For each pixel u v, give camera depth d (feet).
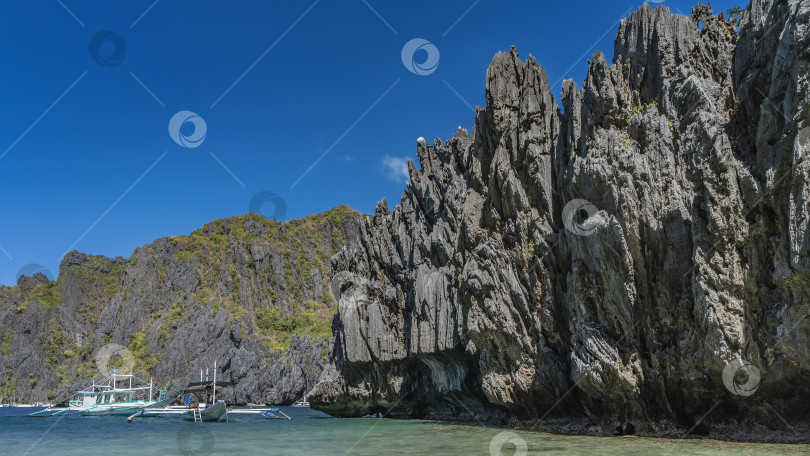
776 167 87.30
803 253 79.87
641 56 119.96
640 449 85.25
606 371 102.22
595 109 118.73
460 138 178.50
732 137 102.12
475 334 130.11
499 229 137.59
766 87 97.66
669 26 117.29
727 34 116.57
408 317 182.50
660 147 104.78
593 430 109.50
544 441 99.55
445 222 169.58
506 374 128.57
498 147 137.59
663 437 98.68
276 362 619.67
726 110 106.63
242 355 647.56
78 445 132.57
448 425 150.41
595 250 105.60
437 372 168.14
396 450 98.63
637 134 110.93
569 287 114.52
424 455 90.68
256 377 618.03
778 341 84.17
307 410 416.26
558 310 120.26
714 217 89.61
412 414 193.06
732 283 88.12
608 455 80.33
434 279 165.07
